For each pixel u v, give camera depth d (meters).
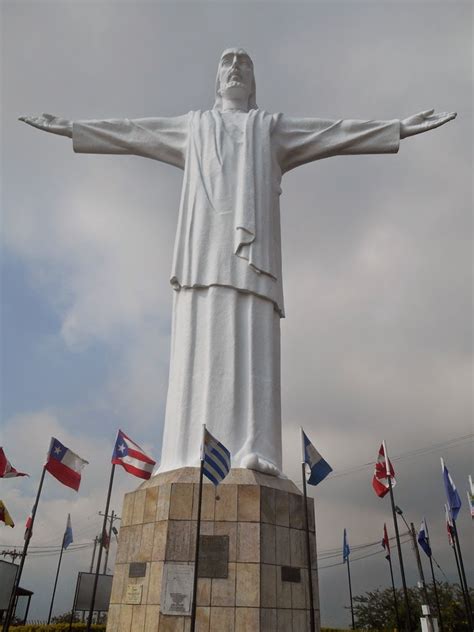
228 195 18.44
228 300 17.19
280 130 20.61
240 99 21.77
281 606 13.27
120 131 20.95
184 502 14.00
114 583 14.45
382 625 48.34
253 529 13.69
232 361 16.47
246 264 17.56
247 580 13.10
